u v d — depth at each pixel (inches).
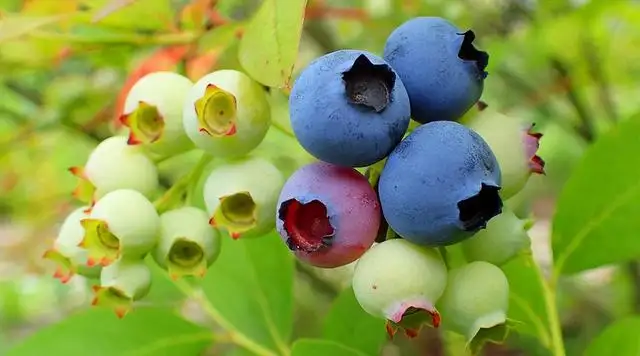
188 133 8.1
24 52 10.3
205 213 8.3
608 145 8.9
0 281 21.6
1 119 16.6
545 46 14.4
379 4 14.2
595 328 15.9
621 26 14.5
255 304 9.7
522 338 13.6
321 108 7.2
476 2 14.8
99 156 8.4
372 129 7.2
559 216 9.0
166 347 9.3
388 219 7.3
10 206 18.7
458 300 7.7
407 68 7.6
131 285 8.2
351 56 7.3
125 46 10.1
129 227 8.0
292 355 8.4
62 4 9.8
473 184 7.1
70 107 13.9
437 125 7.3
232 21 9.7
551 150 18.5
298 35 7.7
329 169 7.4
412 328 7.5
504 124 7.9
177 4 10.3
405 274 7.4
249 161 8.1
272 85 7.7
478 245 7.9
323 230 7.5
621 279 15.8
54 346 9.2
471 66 7.6
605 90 15.1
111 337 9.3
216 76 8.0
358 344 9.4
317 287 16.4
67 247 8.4
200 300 9.8
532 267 8.8
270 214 8.0
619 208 8.9
